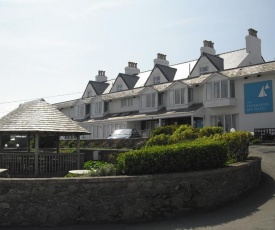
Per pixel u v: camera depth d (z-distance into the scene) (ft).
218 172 36.73
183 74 134.41
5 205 31.89
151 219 32.35
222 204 36.32
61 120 60.18
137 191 32.76
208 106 103.09
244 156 46.91
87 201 32.04
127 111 136.98
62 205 31.81
